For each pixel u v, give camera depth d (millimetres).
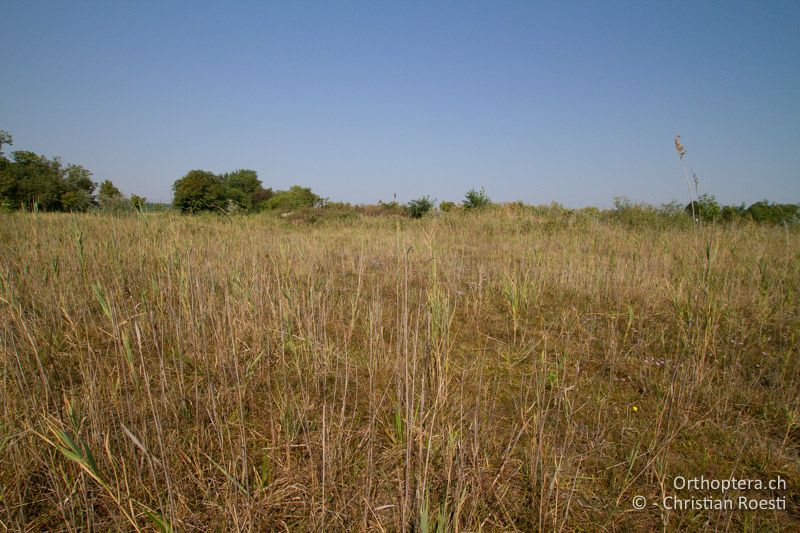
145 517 1849
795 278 5383
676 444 2471
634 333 4188
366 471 2107
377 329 3539
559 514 1949
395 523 1867
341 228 14352
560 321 4570
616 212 13484
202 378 3049
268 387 2863
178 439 2336
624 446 2439
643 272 5832
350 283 6031
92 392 2242
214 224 7961
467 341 4020
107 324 3705
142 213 5668
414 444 2281
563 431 2572
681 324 3742
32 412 2314
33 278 4324
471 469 2092
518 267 6969
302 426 2498
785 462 2312
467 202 17688
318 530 1830
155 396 2760
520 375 3318
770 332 4234
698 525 1901
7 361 2803
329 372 3297
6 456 2080
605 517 1957
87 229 6473
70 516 1845
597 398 2871
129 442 2135
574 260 6875
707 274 3314
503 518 1944
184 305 3678
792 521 1939
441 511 1812
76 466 2039
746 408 2844
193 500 1991
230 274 4402
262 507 1934
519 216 14133
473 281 6105
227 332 3465
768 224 10148
